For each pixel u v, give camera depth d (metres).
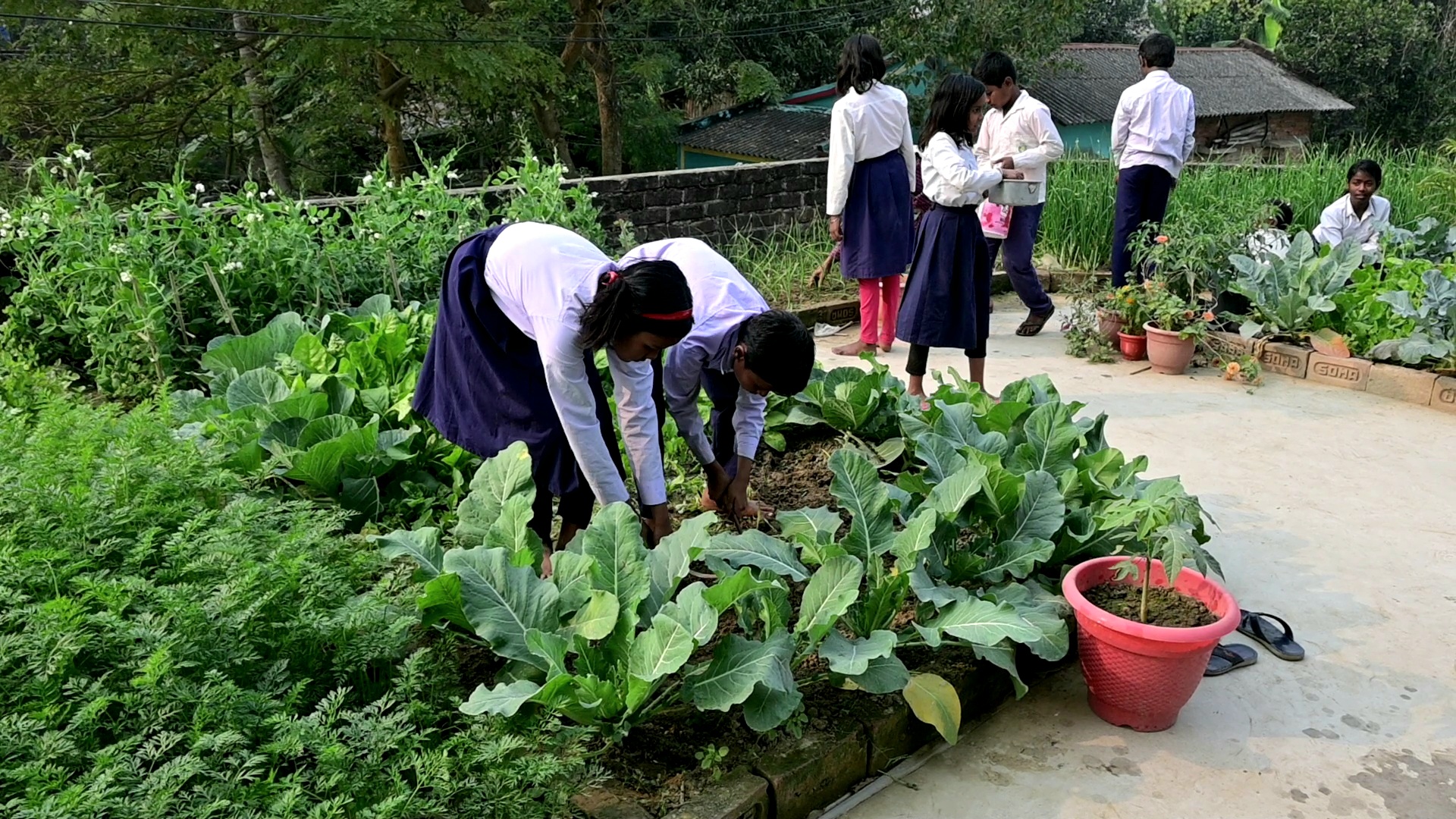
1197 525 2.89
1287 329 6.00
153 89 15.64
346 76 15.80
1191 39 31.34
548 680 2.25
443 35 14.47
